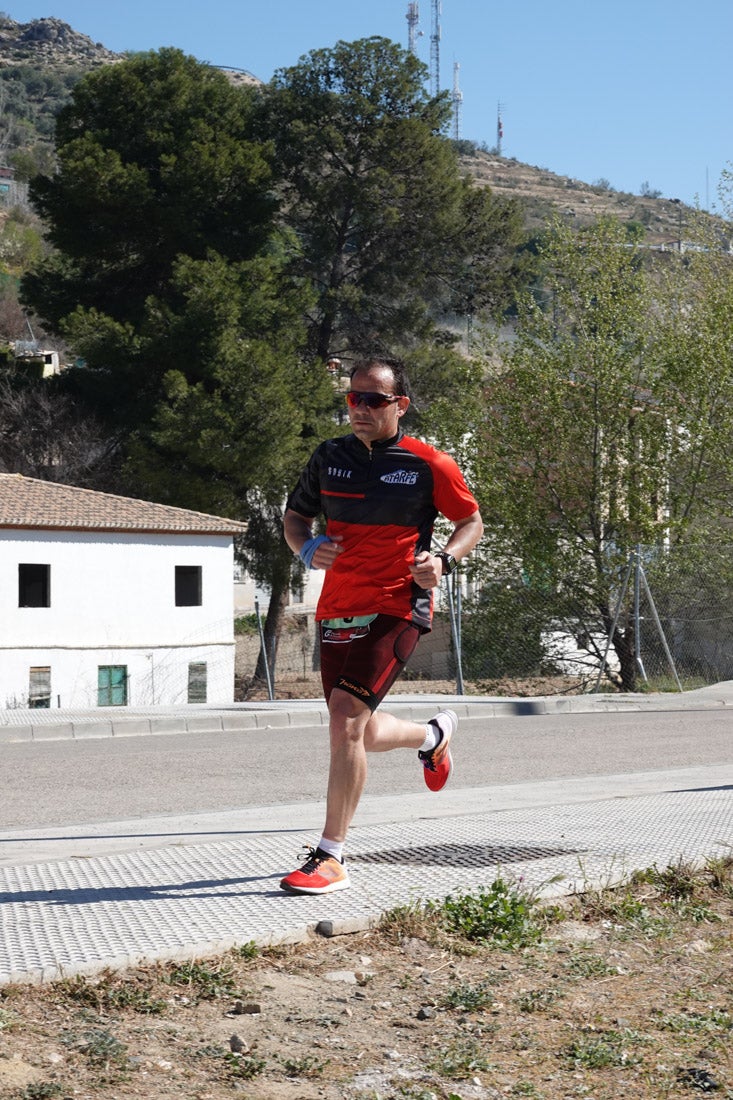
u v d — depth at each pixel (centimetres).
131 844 617
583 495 2614
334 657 452
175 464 3834
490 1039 323
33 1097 271
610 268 2606
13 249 9975
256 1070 294
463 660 2611
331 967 372
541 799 787
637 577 2097
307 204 4066
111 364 3800
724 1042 322
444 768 508
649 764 1119
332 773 445
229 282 3681
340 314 4038
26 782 1030
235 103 4125
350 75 3941
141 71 4112
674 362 2552
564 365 2598
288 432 3525
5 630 3522
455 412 2720
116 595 3722
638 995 360
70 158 3847
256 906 420
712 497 2634
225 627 3947
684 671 2208
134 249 4053
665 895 471
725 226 2925
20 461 4172
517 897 434
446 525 2488
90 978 344
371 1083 292
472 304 4150
